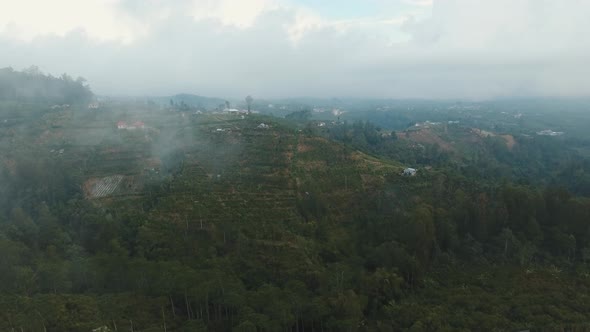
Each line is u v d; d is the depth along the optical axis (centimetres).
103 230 8700
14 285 6600
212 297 6159
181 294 6275
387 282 6800
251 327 5216
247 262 7494
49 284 6762
